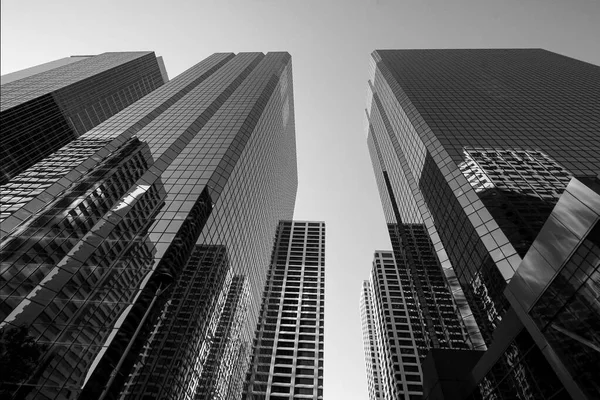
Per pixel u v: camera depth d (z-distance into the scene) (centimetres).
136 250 4219
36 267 3506
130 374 3869
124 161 5703
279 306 11200
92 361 3053
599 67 12181
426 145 7069
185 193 5372
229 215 6688
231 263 6962
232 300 7062
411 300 11812
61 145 12012
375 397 14200
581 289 1853
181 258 4525
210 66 14250
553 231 2073
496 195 5072
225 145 7062
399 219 10931
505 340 2625
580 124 7431
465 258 5384
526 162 5888
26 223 4006
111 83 14700
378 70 13575
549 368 2120
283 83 14925
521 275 2386
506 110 8425
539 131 7150
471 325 5397
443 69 12381
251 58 15488
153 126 7694
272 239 12900
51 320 3167
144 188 5278
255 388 8606
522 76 11381
